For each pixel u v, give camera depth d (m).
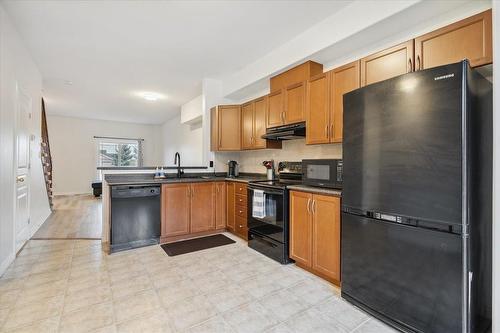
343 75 2.43
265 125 3.52
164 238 3.36
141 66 3.82
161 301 1.95
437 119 1.42
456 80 1.35
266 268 2.57
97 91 5.12
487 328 1.58
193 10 2.44
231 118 4.14
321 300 1.98
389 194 1.64
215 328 1.65
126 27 2.74
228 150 4.16
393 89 1.62
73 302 1.92
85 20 2.61
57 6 2.37
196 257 2.86
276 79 3.38
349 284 1.93
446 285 1.38
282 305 1.91
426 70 1.46
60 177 7.82
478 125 1.47
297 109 2.99
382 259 1.69
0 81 2.30
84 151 8.17
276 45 3.15
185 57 3.51
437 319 1.42
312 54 2.74
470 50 1.68
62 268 2.53
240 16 2.53
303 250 2.47
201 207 3.65
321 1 2.29
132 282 2.25
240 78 3.97
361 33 2.30
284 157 3.61
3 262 2.39
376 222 1.72
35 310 1.80
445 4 1.87
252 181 3.31
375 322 1.71
